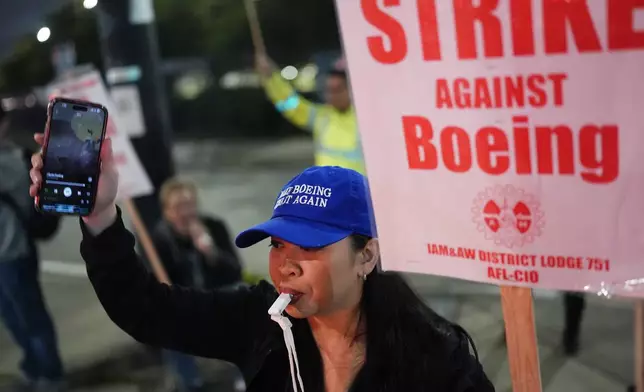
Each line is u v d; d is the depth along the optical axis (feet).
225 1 70.33
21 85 44.98
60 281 23.00
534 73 3.89
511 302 4.32
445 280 19.35
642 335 5.92
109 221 5.04
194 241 13.97
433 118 4.24
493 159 4.13
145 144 15.85
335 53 51.08
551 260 4.10
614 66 3.70
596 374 13.24
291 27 65.26
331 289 4.48
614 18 3.64
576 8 3.71
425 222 4.42
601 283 3.99
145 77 15.78
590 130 3.84
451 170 4.27
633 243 3.87
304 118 17.39
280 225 4.50
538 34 3.83
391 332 4.63
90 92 11.30
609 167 3.84
